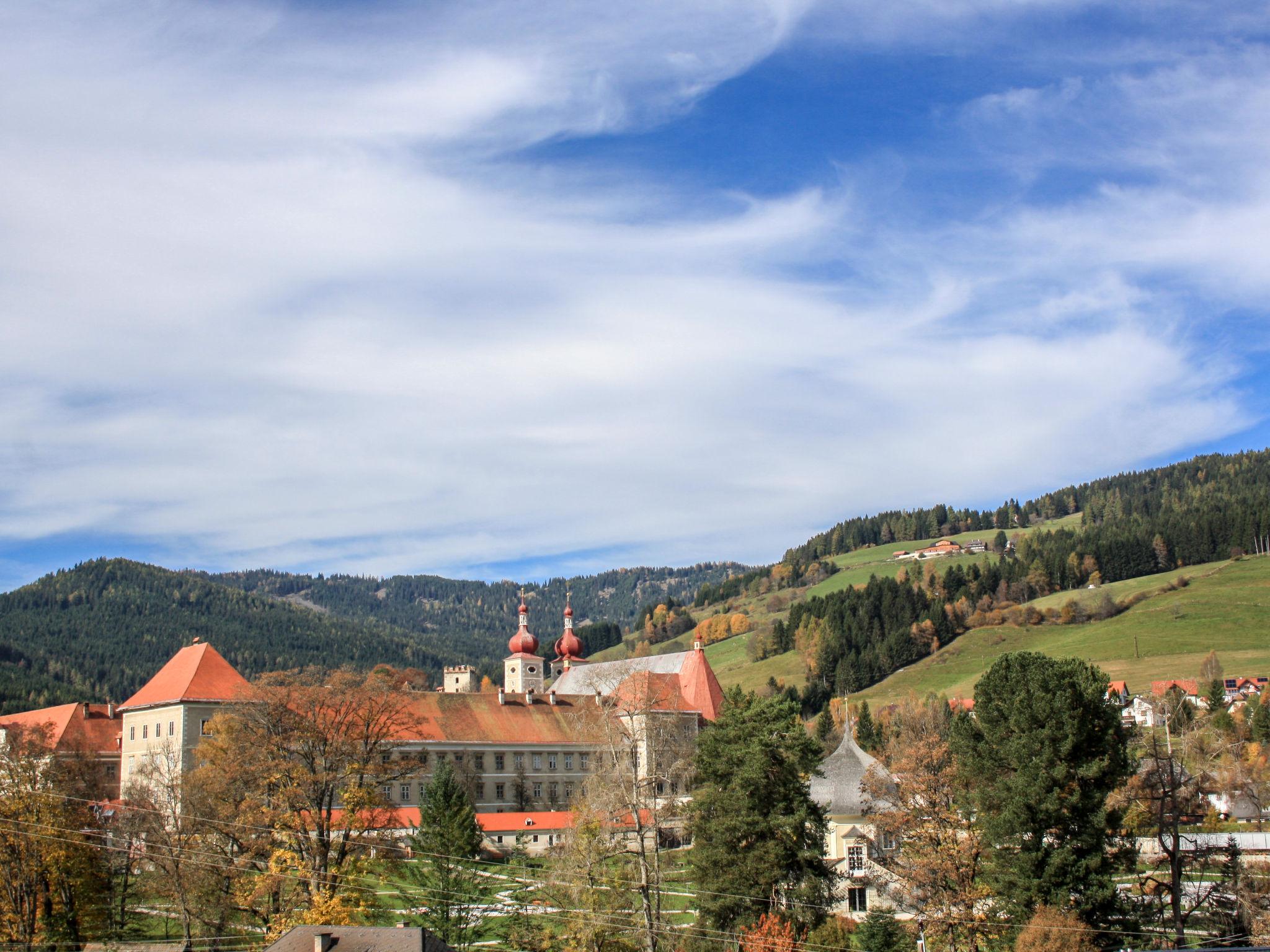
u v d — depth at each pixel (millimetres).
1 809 106312
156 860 109188
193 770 136250
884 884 113875
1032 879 93000
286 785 100625
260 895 99500
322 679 109812
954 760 106062
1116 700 120938
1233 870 96062
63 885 107375
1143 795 96312
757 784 101125
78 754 127938
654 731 101750
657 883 95438
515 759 190750
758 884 98438
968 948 95438
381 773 106250
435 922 98750
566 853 92625
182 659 184875
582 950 88562
